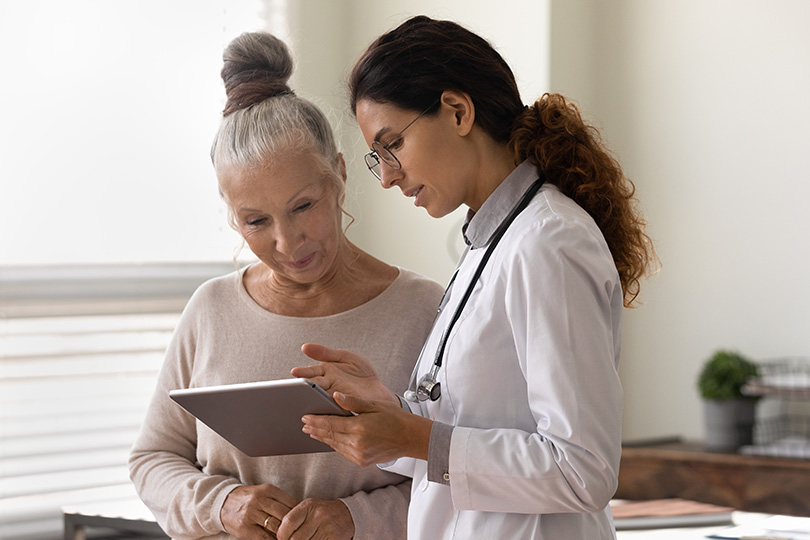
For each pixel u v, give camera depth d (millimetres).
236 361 1655
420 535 1281
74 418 3229
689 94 4176
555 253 1146
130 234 3371
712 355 4090
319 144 1562
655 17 4258
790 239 3914
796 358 3879
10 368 3109
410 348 1658
